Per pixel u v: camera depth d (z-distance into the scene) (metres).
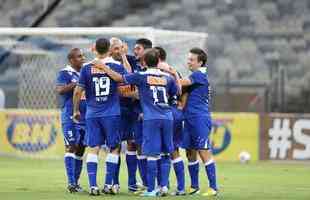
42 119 72.19
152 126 34.59
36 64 78.50
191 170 37.03
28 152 72.69
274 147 70.06
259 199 35.28
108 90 35.09
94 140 35.34
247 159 69.06
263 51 101.06
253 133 70.38
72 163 37.81
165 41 56.25
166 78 35.09
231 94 77.00
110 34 54.84
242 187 43.41
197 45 57.53
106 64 35.09
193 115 35.94
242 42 102.69
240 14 107.44
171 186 43.12
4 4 111.94
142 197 34.44
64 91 37.62
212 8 108.81
